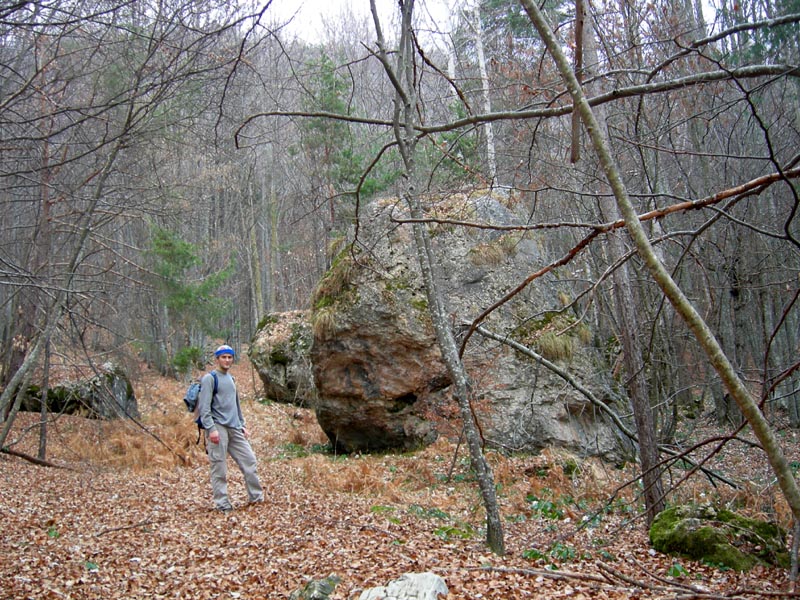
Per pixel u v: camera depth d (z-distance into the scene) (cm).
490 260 1049
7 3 463
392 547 569
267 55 678
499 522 558
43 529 650
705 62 704
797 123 614
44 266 745
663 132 596
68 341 1071
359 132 1590
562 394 954
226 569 528
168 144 824
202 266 2489
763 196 1120
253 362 1812
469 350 1005
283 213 2873
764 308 1330
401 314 1017
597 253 1112
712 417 1390
